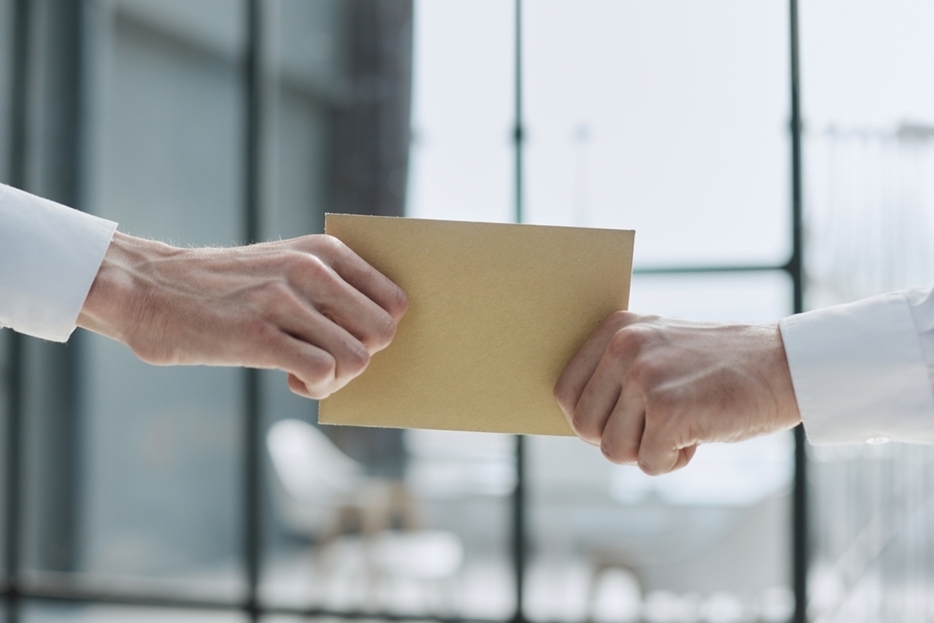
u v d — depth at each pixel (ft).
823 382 2.41
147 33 10.07
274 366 2.33
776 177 7.97
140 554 9.78
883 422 2.43
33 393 10.11
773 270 7.95
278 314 2.33
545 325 2.46
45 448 10.06
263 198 9.57
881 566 7.79
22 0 10.27
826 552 7.80
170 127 9.92
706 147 8.14
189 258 2.47
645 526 8.16
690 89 8.20
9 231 2.36
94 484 9.96
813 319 2.48
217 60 9.75
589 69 8.43
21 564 10.05
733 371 2.44
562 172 8.44
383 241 2.43
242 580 9.41
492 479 8.54
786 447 7.83
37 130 10.28
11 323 2.41
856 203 7.80
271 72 9.63
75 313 2.38
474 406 2.48
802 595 7.72
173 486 9.72
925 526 7.77
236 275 2.40
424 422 2.48
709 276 8.08
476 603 8.55
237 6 9.68
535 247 2.43
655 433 2.43
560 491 8.38
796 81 7.91
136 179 10.03
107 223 2.50
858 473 7.84
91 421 10.00
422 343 2.46
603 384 2.44
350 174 9.15
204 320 2.36
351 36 9.15
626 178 8.32
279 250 2.42
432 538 8.67
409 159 8.89
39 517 10.04
